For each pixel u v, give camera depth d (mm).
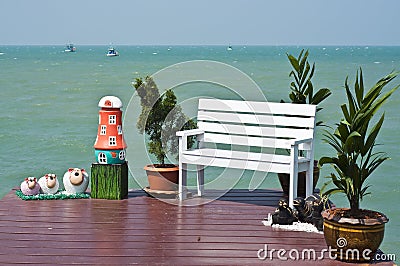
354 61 78750
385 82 4852
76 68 58156
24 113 23203
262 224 5965
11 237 5516
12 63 72250
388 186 11445
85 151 15398
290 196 6168
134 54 114688
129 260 4949
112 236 5555
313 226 5797
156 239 5477
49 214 6266
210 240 5461
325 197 5250
